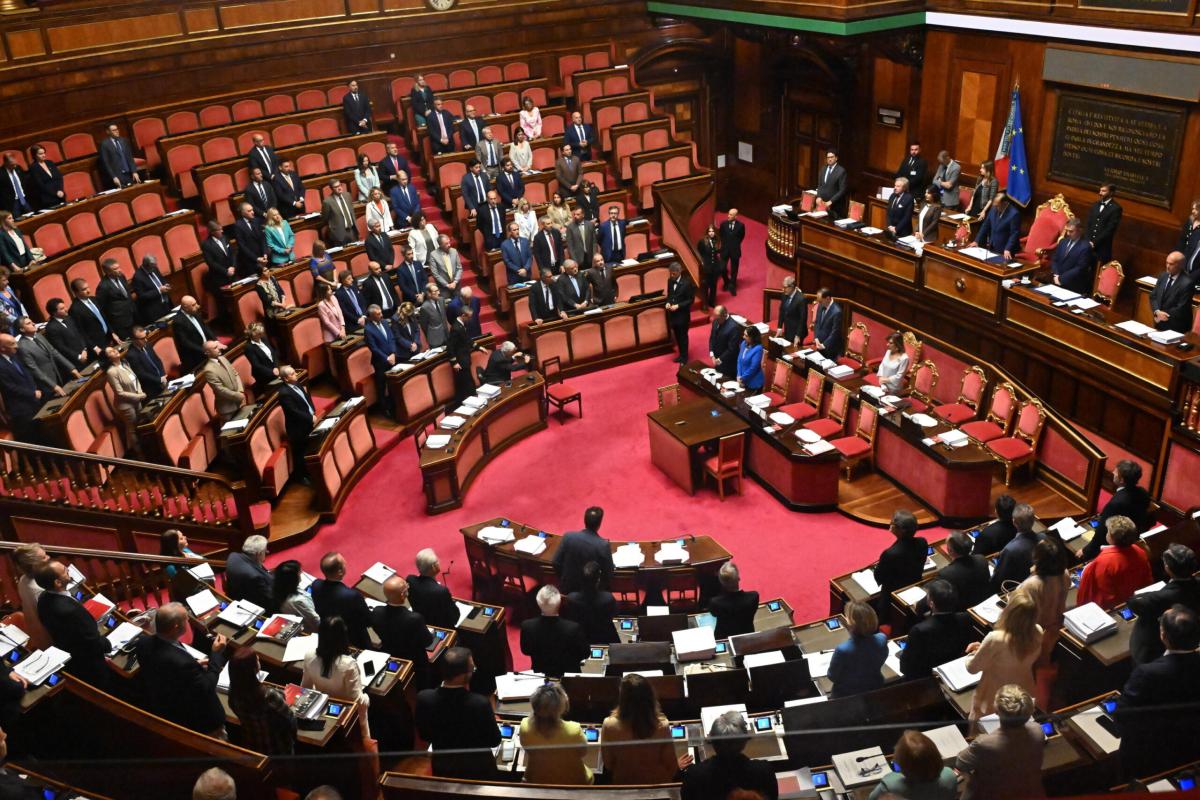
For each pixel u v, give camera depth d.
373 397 13.39
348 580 10.12
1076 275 11.40
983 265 11.80
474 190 15.55
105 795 4.91
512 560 9.04
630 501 11.25
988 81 14.38
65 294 12.32
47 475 9.50
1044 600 5.95
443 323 13.79
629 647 6.85
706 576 8.58
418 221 14.49
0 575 7.85
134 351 11.12
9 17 14.66
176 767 4.99
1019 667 5.18
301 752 5.69
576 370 14.68
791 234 15.66
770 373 12.86
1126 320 10.41
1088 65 12.63
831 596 8.23
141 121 15.87
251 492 11.05
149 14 16.17
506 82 18.75
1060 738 4.16
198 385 11.39
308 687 5.99
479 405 12.15
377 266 13.56
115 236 13.15
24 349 10.24
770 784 4.47
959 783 4.09
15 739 5.75
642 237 16.20
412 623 6.79
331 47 17.91
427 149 17.06
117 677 6.57
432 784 4.84
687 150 17.58
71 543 9.47
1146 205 12.42
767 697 6.11
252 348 12.13
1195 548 7.16
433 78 18.50
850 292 14.20
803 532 10.43
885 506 10.70
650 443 12.09
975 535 8.33
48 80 15.17
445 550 10.58
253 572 7.60
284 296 13.53
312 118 16.80
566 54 19.38
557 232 15.10
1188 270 10.91
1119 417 10.45
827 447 10.60
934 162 15.83
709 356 15.04
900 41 15.29
